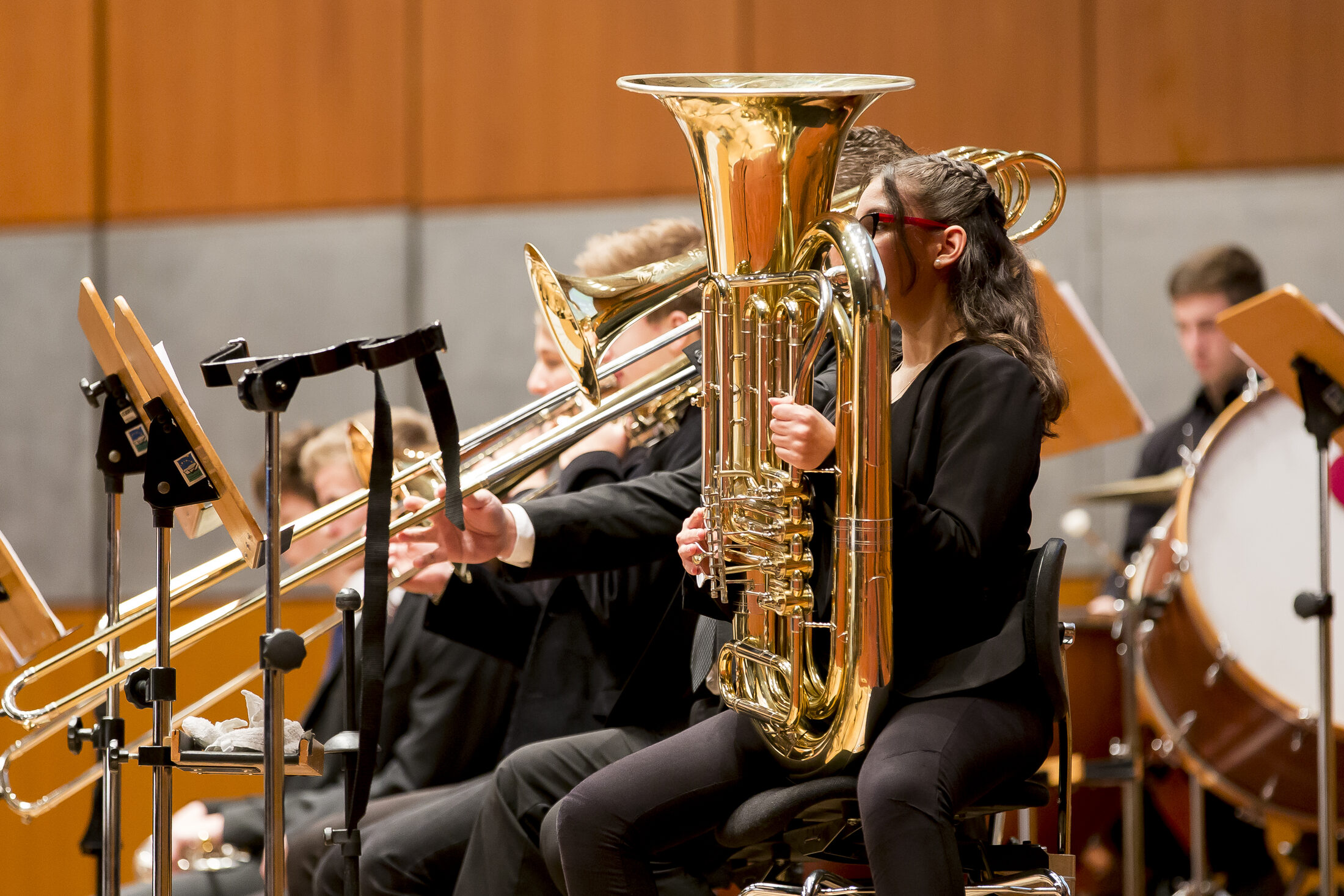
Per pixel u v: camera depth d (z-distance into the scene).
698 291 9.68
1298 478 11.51
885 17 17.56
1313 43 16.92
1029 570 6.52
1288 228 16.94
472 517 7.83
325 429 12.28
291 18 18.50
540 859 7.85
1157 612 11.89
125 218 18.66
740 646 6.71
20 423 18.42
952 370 6.67
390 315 18.27
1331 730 9.66
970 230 6.96
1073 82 17.33
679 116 6.64
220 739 6.87
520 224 18.25
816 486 6.76
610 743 7.98
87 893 17.20
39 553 18.27
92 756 17.22
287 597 17.22
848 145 8.24
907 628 6.61
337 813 10.16
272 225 18.47
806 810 6.32
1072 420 12.00
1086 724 12.80
